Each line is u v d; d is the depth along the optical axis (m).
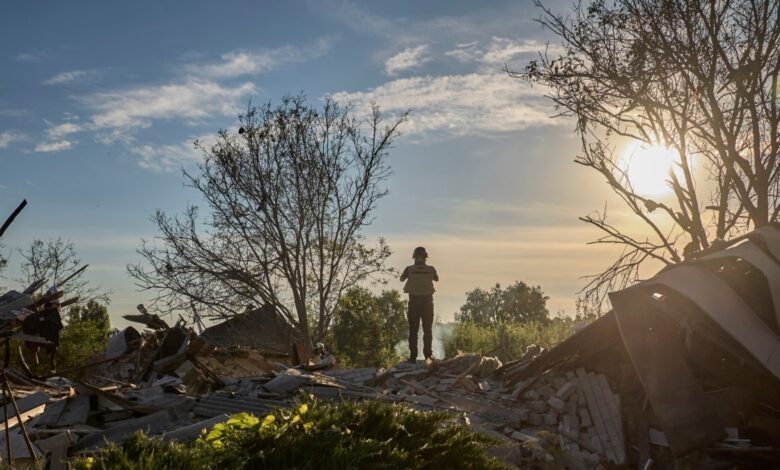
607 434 11.59
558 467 10.50
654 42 14.66
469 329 23.78
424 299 15.31
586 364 13.09
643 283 12.00
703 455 10.84
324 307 25.48
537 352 14.16
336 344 36.84
